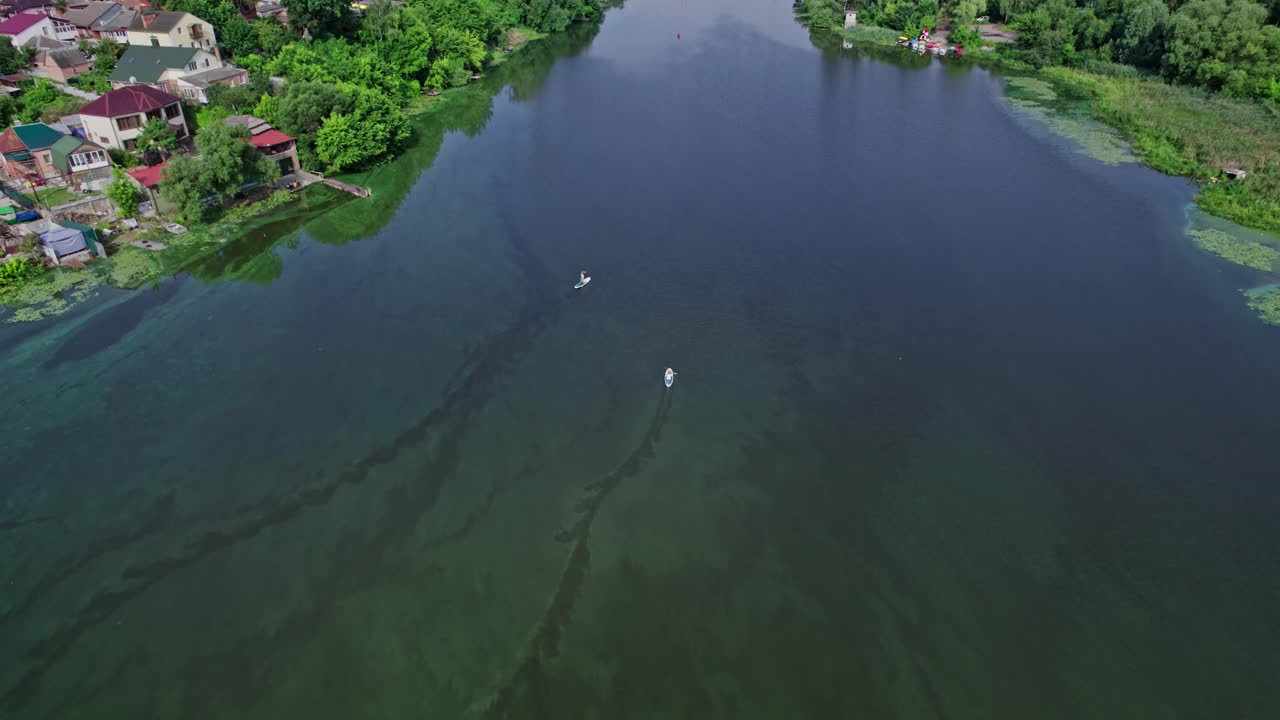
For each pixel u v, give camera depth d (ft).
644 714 100.22
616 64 395.55
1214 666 106.22
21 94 280.10
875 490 134.41
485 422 148.15
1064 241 212.23
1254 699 102.12
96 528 125.70
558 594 116.16
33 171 228.02
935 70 388.78
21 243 193.88
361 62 311.06
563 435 145.69
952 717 100.17
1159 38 352.28
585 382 159.02
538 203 233.55
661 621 112.37
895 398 155.02
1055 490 133.59
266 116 260.01
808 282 192.75
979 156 271.28
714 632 110.83
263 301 184.34
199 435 143.84
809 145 279.69
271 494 132.26
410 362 163.94
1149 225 221.05
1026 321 177.58
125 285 188.55
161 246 205.16
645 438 145.28
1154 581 117.91
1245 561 120.88
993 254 205.67
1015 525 127.34
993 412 151.02
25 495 131.03
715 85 352.69
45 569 118.83
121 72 292.61
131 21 327.67
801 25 505.25
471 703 101.35
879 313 180.65
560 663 106.42
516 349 168.45
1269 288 189.67
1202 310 181.37
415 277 194.39
